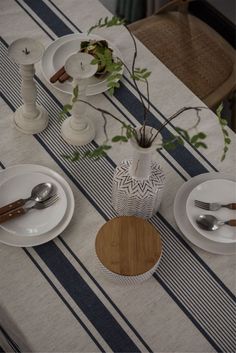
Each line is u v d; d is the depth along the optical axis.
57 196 1.16
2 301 1.07
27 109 1.24
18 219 1.13
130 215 1.13
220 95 1.76
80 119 1.22
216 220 1.15
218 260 1.14
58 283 1.10
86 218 1.17
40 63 1.35
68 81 1.32
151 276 1.11
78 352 1.04
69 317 1.07
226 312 1.09
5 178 1.19
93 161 1.24
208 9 2.58
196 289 1.10
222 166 1.25
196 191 1.18
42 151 1.25
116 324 1.06
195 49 1.83
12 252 1.12
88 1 1.47
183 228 1.16
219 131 1.29
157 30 1.85
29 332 1.05
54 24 1.43
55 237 1.14
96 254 1.03
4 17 1.42
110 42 1.38
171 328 1.06
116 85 1.01
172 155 1.25
